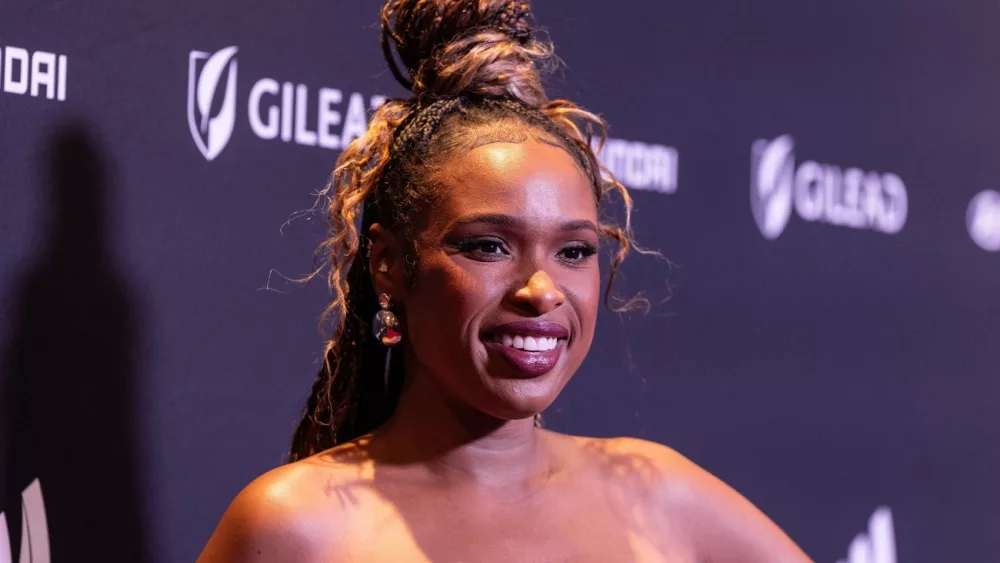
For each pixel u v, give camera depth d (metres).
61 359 2.39
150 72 2.51
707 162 3.34
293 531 1.90
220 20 2.61
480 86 2.12
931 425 3.76
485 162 1.95
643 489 2.21
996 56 3.92
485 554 1.95
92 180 2.43
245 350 2.63
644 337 3.21
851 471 3.58
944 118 3.84
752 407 3.40
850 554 3.57
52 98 2.38
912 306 3.75
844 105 3.62
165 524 2.53
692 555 2.24
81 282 2.41
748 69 3.43
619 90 3.18
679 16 3.30
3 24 2.33
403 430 2.06
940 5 3.84
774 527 2.35
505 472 2.05
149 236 2.51
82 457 2.41
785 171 3.49
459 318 1.91
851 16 3.65
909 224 3.76
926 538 3.73
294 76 2.71
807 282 3.53
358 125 2.81
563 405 3.06
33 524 2.35
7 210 2.33
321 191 2.53
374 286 2.09
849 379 3.60
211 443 2.59
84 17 2.42
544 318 1.91
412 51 2.26
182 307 2.55
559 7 3.09
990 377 3.90
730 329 3.37
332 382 2.27
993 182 3.92
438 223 1.95
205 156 2.58
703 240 3.32
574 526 2.06
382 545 1.92
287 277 2.69
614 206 3.15
